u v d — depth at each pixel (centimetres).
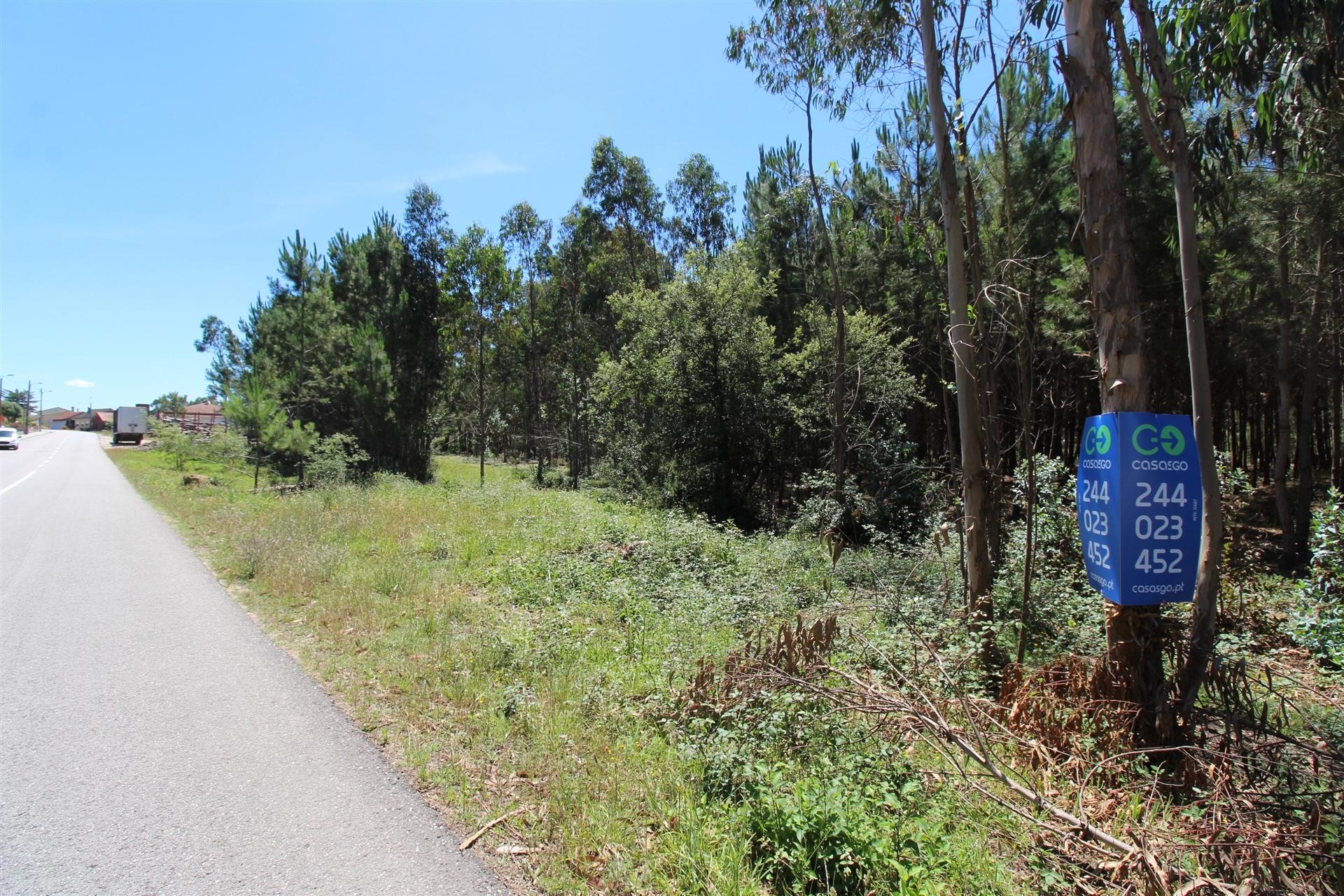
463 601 768
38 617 688
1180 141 471
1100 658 464
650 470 2041
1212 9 618
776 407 1873
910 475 1505
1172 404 1589
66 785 376
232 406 1891
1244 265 1246
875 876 304
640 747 427
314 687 521
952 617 664
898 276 1750
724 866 307
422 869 309
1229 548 752
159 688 515
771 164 1780
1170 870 293
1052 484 836
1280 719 456
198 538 1190
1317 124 761
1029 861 331
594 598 797
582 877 305
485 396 3947
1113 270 467
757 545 1163
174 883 296
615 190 2936
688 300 1906
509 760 411
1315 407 2072
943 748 419
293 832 337
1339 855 307
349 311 2509
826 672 509
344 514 1256
